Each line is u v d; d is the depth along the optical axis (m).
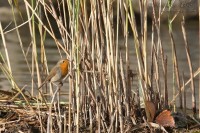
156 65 12.80
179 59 21.67
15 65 20.09
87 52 12.29
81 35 12.06
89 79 12.45
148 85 12.59
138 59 12.12
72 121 12.53
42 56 13.23
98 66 12.27
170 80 17.97
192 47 24.09
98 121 11.95
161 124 12.49
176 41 25.31
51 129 11.83
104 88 12.38
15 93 14.02
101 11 12.44
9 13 30.33
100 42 12.58
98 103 12.00
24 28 28.73
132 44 23.77
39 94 13.58
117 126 12.32
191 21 28.52
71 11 11.74
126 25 12.01
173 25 28.55
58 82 12.51
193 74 14.12
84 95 12.52
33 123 12.62
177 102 15.20
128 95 12.44
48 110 12.80
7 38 26.36
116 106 12.08
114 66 12.00
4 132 12.27
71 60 11.55
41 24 12.40
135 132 12.41
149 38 25.27
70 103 11.83
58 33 26.69
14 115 12.88
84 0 11.87
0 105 13.21
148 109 12.49
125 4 11.83
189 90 16.75
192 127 12.82
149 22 27.19
